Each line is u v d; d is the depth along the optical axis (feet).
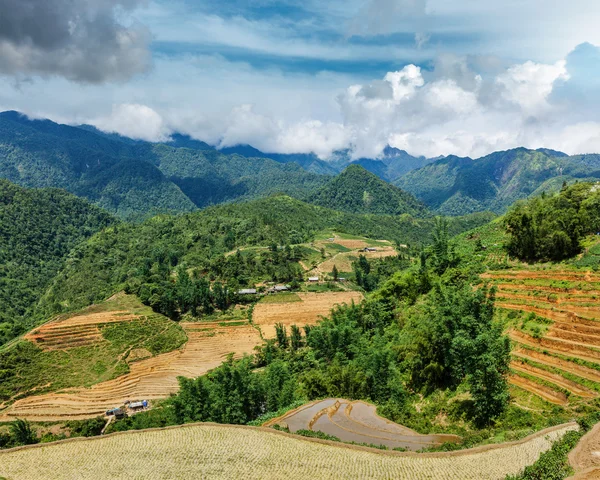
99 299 576.61
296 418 175.42
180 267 622.54
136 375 367.45
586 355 165.27
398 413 173.17
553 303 205.77
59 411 313.32
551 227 264.31
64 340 399.65
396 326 275.18
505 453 112.78
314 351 305.12
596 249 238.27
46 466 130.11
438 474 106.63
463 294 198.59
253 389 217.97
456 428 151.74
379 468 113.39
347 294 529.45
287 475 113.19
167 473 119.65
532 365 171.12
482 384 147.95
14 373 348.79
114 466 127.13
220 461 124.98
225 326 459.32
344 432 153.79
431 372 189.16
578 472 88.94
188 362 390.83
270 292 539.70
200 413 213.25
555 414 138.82
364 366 219.20
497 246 315.99
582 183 332.60
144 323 445.37
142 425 246.27
